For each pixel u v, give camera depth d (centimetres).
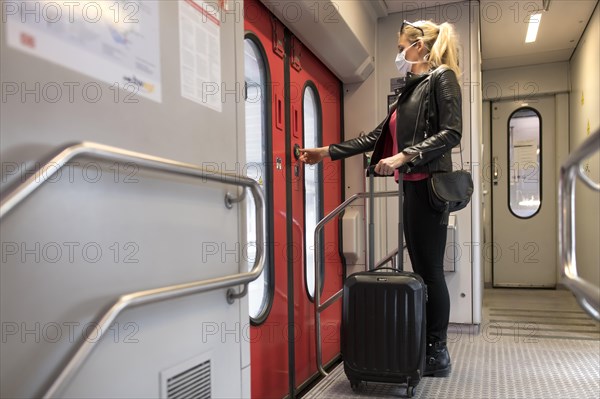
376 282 217
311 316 295
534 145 589
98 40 93
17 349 76
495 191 600
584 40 462
